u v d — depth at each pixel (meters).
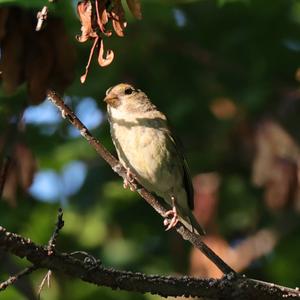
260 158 12.64
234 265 13.59
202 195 13.87
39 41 6.85
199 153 14.66
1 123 9.78
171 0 13.47
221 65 15.01
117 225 14.66
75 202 14.77
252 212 14.52
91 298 13.85
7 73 6.80
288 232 14.20
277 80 14.48
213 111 14.62
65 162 14.60
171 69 15.01
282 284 14.68
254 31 14.94
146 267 14.20
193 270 12.30
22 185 9.45
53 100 7.43
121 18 6.57
